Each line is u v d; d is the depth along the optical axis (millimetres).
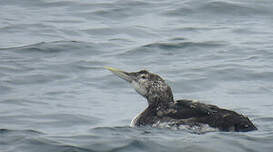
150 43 27359
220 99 21922
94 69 24828
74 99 22078
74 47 26922
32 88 22984
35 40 27750
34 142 17188
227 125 16969
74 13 31453
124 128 18391
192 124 17359
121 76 19547
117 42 27688
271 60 25438
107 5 32188
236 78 23812
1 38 28016
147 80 19219
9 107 21125
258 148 16094
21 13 31422
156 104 18953
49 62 25375
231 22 30031
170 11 31359
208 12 31109
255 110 20641
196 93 22641
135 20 30531
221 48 26812
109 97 22391
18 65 24953
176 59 25781
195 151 16000
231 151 15945
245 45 27078
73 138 17562
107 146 16688
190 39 27797
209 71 24344
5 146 16938
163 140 16750
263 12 31062
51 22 30172
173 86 23172
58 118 20250
